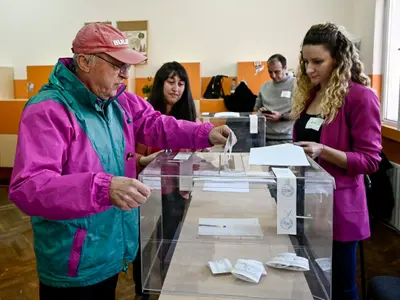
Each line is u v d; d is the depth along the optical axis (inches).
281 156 51.0
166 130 61.0
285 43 183.3
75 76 46.5
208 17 187.3
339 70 59.1
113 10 193.8
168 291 40.7
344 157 57.1
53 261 47.1
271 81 156.6
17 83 207.9
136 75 195.9
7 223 147.8
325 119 61.7
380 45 153.9
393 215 136.9
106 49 44.4
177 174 47.2
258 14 183.5
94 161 47.1
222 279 42.4
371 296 62.3
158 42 192.2
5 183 201.0
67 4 197.2
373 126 57.7
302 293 39.9
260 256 45.5
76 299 48.4
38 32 201.8
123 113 54.9
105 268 49.4
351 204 59.5
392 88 149.7
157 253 46.9
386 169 136.0
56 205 36.5
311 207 44.6
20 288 100.0
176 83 86.4
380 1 151.8
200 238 49.0
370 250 120.3
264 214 50.2
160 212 48.8
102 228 48.3
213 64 190.2
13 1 201.2
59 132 43.3
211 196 50.4
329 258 44.9
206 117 104.0
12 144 190.5
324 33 59.3
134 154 55.9
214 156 57.4
